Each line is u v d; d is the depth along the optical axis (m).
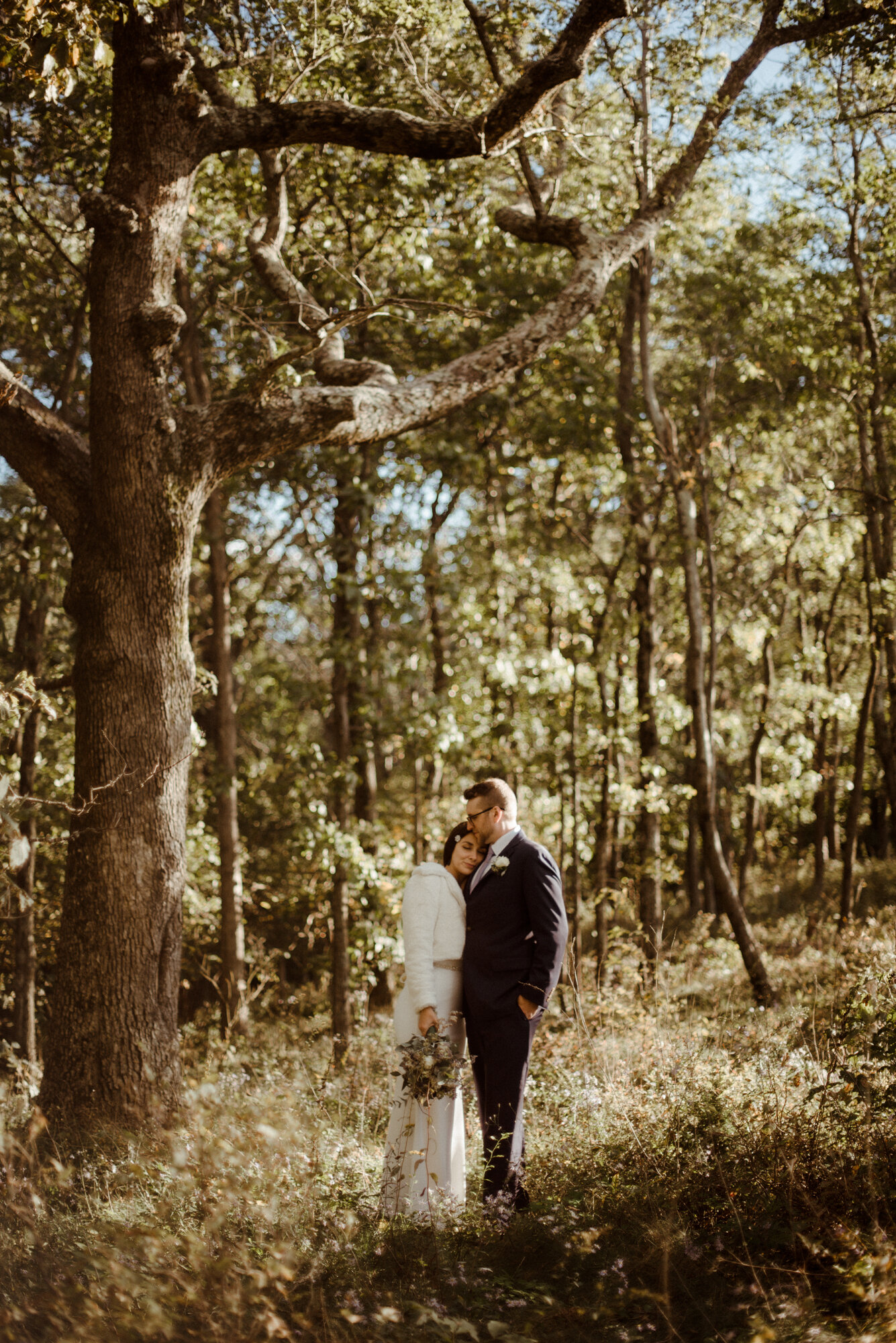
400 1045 3.93
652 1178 3.66
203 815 14.57
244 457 5.92
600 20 6.55
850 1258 2.83
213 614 12.59
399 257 9.98
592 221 11.23
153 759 5.58
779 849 25.22
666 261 13.94
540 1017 4.28
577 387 12.99
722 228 13.20
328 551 12.25
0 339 11.75
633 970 8.99
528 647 13.55
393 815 16.00
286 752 12.27
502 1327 2.57
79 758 5.62
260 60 7.55
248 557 15.05
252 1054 8.44
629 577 13.67
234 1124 3.25
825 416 14.73
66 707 10.43
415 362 12.74
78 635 5.77
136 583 5.63
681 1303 2.88
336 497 12.32
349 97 8.68
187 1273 2.68
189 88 5.95
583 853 15.34
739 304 12.98
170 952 5.57
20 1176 3.34
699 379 13.69
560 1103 5.01
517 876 4.28
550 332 7.20
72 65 5.22
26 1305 2.62
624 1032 6.51
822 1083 4.24
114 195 5.80
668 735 13.61
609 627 12.91
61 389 11.25
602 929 11.69
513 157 9.15
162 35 5.82
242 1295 2.54
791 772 17.83
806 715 18.73
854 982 4.65
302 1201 3.12
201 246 10.52
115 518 5.62
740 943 9.39
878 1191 3.15
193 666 5.89
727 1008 7.62
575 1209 3.65
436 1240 3.18
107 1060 5.25
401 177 9.33
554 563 12.52
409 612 11.58
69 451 5.94
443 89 8.38
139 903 5.44
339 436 6.17
